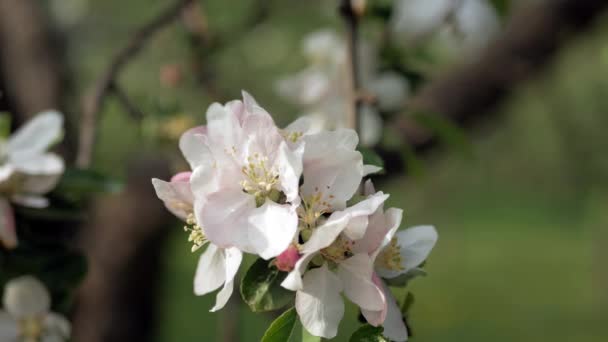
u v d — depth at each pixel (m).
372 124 2.82
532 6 4.05
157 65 4.43
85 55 5.60
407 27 3.05
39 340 2.24
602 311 8.65
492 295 9.68
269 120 1.43
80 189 2.18
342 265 1.40
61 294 2.23
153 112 3.14
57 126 2.20
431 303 9.55
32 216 2.15
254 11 3.88
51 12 5.10
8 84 4.24
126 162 4.37
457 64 4.03
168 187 1.44
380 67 2.92
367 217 1.36
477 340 8.43
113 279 4.30
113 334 4.26
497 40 4.00
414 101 3.87
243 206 1.40
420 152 3.58
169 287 8.14
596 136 5.59
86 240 4.35
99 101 2.75
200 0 3.45
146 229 4.31
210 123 1.45
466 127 3.99
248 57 5.04
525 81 4.00
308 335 1.41
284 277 1.42
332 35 3.17
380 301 1.38
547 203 12.18
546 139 7.88
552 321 8.68
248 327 7.42
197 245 1.46
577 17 3.97
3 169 2.03
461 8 3.13
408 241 1.52
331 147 1.42
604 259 7.98
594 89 5.88
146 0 5.61
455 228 12.17
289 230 1.36
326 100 3.11
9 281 2.17
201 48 3.51
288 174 1.38
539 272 10.28
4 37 4.36
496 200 12.64
